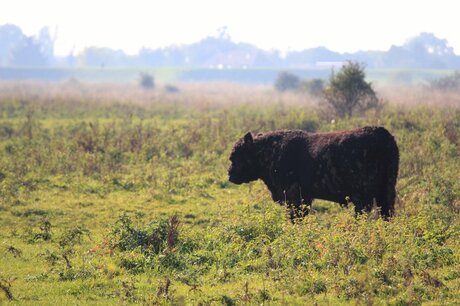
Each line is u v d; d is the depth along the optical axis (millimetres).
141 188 47281
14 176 50250
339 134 34469
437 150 53594
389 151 33125
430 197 40000
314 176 34969
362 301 23156
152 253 29562
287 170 35969
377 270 25062
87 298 25094
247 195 44438
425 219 31016
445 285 24312
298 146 35938
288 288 24750
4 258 31031
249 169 38031
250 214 33500
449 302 22844
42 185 48219
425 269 26047
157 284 26203
